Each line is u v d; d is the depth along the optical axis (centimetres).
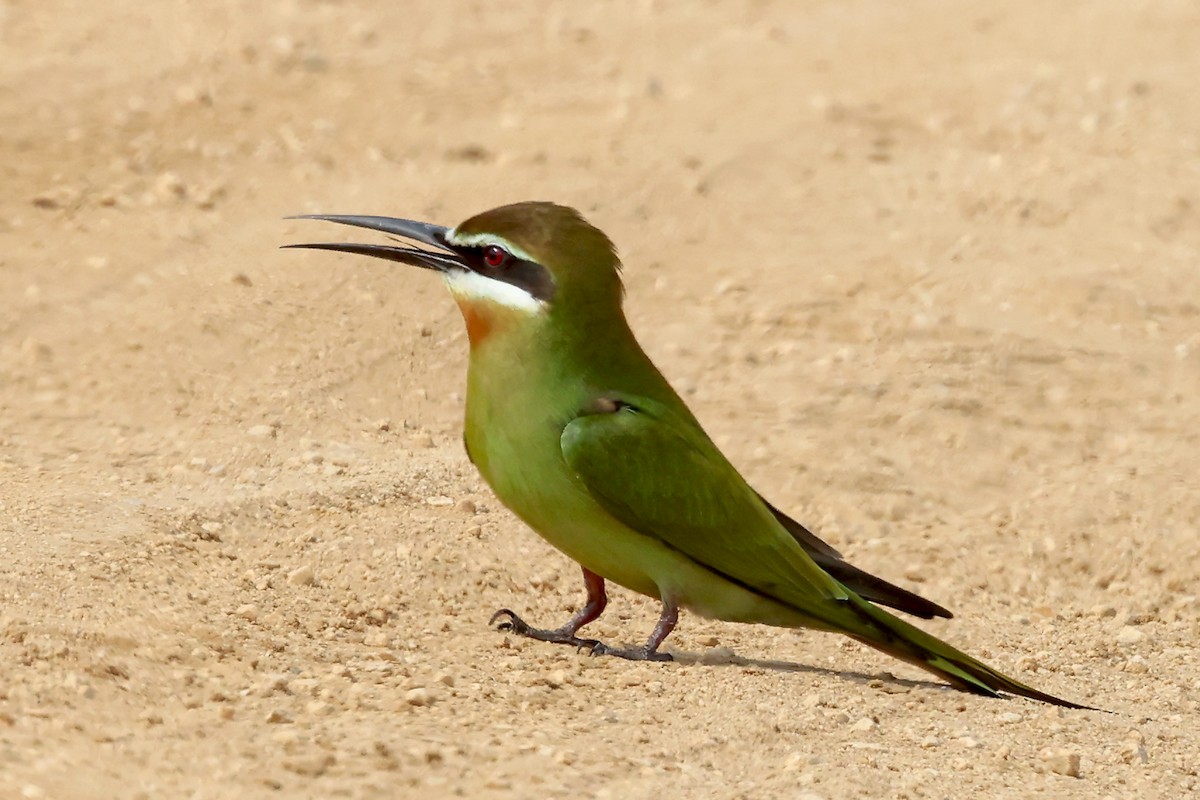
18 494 1169
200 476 1251
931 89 2202
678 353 1567
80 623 942
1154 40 2380
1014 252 1788
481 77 2200
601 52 2333
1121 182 1953
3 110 1925
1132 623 1255
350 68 2178
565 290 991
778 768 866
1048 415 1523
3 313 1508
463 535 1195
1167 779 927
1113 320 1673
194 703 866
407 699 897
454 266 1008
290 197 1778
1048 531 1369
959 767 899
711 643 1116
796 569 1027
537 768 817
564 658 1025
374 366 1489
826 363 1565
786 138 2022
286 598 1061
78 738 798
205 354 1469
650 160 1922
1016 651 1182
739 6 2564
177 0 2391
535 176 1847
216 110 1989
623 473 985
